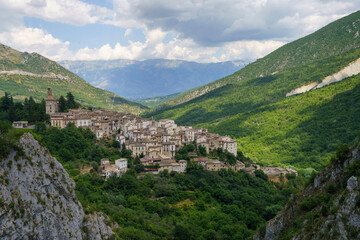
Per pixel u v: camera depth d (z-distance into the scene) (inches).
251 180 7012.8
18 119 7234.3
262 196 6279.5
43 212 2432.3
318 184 3161.9
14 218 2185.0
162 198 5620.1
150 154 6830.7
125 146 6806.1
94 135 7126.0
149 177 5954.7
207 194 6023.6
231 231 4591.5
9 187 2250.2
